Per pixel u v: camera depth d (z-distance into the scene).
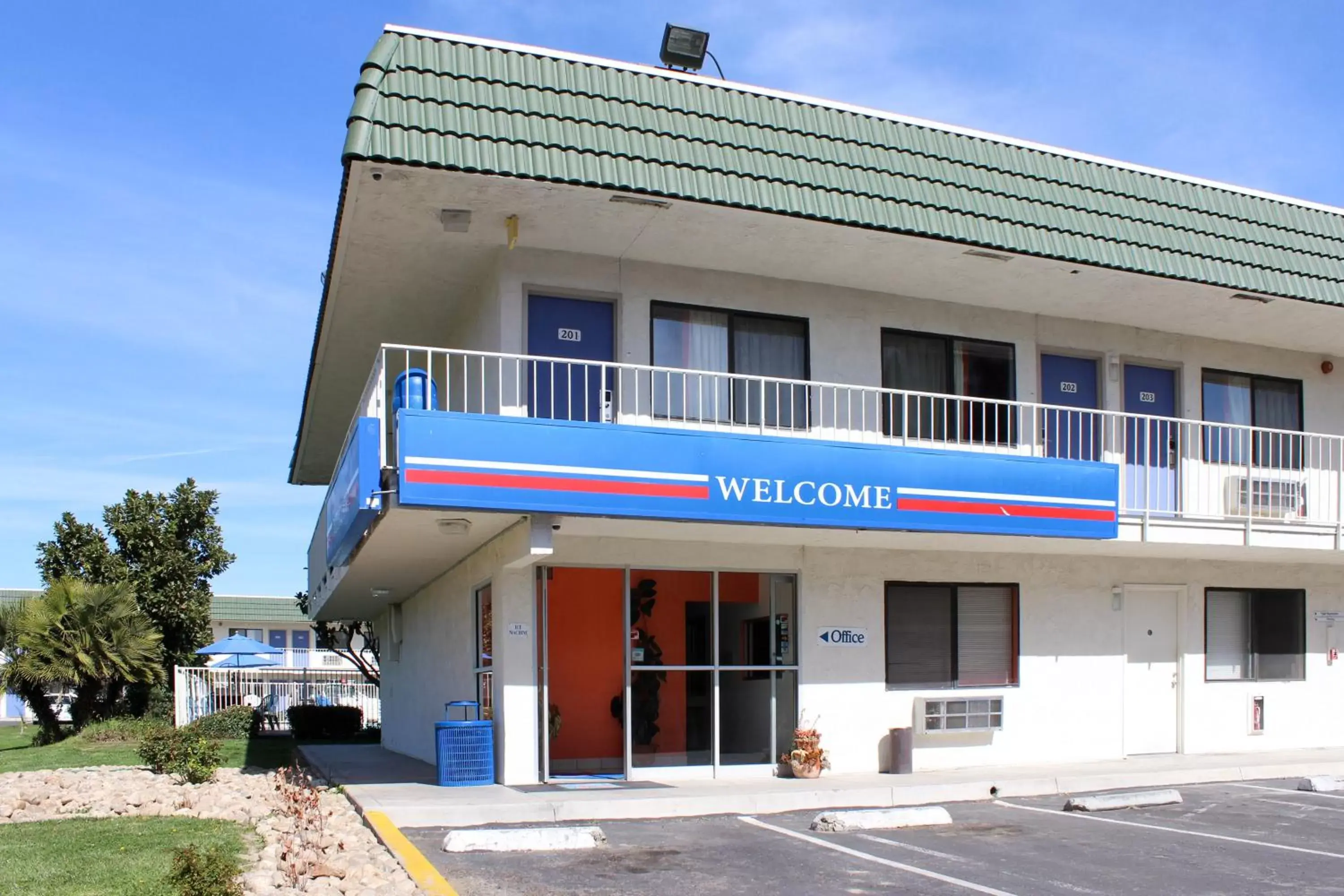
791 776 14.39
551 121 12.02
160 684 29.28
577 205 12.45
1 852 9.96
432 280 14.80
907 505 13.42
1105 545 15.48
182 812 12.51
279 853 9.27
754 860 9.64
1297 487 18.08
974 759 15.65
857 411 15.20
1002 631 16.17
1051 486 14.30
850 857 9.80
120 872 8.94
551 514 11.93
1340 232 16.66
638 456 12.10
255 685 30.62
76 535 30.58
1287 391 18.42
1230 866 9.66
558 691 13.66
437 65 11.87
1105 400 16.84
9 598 43.78
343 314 16.17
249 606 50.41
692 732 14.18
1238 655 17.92
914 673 15.49
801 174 12.97
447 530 13.13
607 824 11.38
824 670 14.94
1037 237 14.05
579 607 13.85
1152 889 8.77
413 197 12.16
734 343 14.65
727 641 14.50
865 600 15.29
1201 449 17.38
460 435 11.38
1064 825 11.58
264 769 18.03
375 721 31.66
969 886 8.79
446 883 8.34
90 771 17.14
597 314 14.04
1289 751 17.73
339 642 36.84
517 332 13.54
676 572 14.34
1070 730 16.33
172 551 31.34
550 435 11.74
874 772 14.97
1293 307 16.17
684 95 12.84
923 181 13.69
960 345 16.06
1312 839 10.89
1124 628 16.97
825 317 15.19
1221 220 15.61
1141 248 14.72
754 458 12.66
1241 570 17.91
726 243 13.64
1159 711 17.17
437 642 17.94
